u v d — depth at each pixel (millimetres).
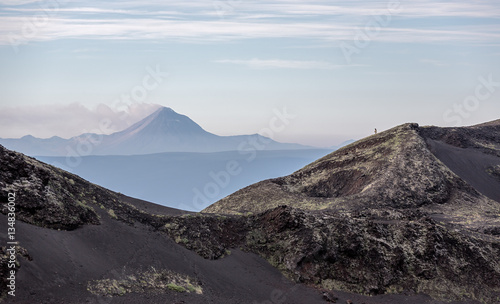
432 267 57344
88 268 36594
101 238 42062
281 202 98062
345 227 57812
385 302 51781
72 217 41531
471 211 90438
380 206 91000
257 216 59188
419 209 89750
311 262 53781
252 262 52875
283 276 52188
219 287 44938
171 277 42188
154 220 50906
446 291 55188
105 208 47625
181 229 51375
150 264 42406
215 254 50906
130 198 56938
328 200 96312
